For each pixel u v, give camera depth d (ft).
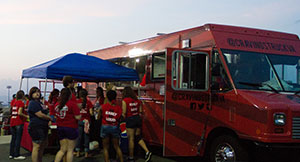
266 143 18.98
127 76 29.86
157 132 26.35
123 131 24.23
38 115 21.45
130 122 24.57
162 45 28.07
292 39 25.41
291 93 22.02
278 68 23.02
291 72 23.50
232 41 23.07
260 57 22.98
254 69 22.47
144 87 29.07
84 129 26.58
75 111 20.08
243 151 20.67
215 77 22.58
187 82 22.63
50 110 27.50
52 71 26.13
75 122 20.33
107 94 22.77
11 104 29.86
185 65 22.59
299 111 19.57
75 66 27.55
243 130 20.27
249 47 23.17
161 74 27.09
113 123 22.61
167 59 22.16
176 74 22.31
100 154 28.86
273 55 23.47
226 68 21.89
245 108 20.27
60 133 20.16
